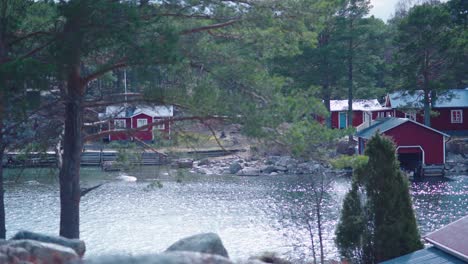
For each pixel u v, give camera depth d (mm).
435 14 131625
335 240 42531
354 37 139875
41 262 21484
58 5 34594
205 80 38000
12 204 83938
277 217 74500
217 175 122625
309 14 39562
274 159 131875
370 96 158125
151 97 39062
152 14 36969
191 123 43312
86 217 77750
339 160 39875
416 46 132375
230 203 87688
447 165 129500
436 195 96312
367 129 136000
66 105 39969
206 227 70625
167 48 32844
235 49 39938
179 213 80250
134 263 13531
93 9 33062
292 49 41844
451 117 158875
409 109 144625
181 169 48531
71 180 40375
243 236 65125
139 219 76250
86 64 41156
